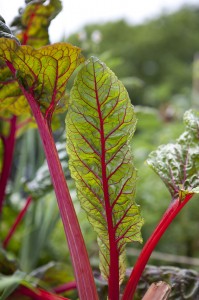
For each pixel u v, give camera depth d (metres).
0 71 0.72
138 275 0.64
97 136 0.60
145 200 1.50
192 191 0.61
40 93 0.63
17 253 1.33
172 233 1.56
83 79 0.58
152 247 0.64
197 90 2.62
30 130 1.27
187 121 0.73
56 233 1.43
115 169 0.61
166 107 2.47
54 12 0.88
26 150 1.29
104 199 0.61
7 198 1.25
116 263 0.62
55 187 0.62
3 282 0.55
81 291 0.60
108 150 0.60
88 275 0.60
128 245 1.51
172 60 10.14
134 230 0.62
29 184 1.04
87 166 0.61
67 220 0.61
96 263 1.18
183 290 0.75
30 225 1.22
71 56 0.61
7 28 0.66
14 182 1.38
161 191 1.53
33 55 0.60
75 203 1.33
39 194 1.02
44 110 0.63
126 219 0.61
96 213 0.62
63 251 1.38
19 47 0.59
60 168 0.62
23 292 0.75
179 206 0.65
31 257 1.18
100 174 0.61
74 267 0.60
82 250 0.60
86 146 0.60
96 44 1.52
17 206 1.32
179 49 10.61
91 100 0.59
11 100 0.77
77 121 0.60
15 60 0.60
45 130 0.63
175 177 0.68
